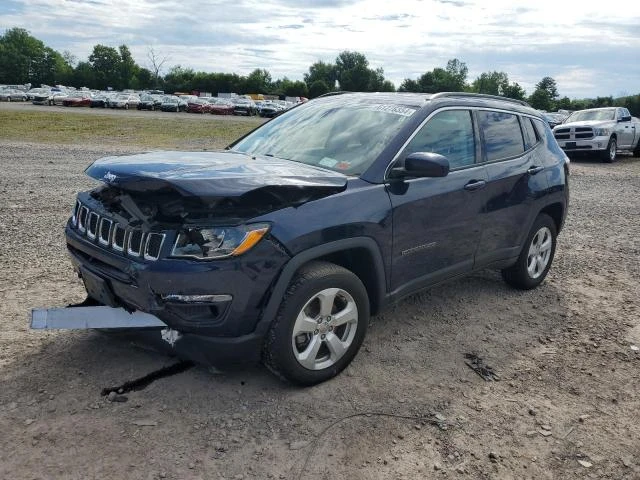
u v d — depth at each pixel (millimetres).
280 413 3379
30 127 25969
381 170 3943
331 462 3000
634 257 7188
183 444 3059
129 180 3229
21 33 127438
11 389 3457
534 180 5277
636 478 3051
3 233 6930
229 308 3215
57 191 9977
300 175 3518
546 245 5738
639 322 5086
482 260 4875
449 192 4324
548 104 100562
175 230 3207
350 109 4652
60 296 4918
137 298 3299
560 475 3039
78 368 3734
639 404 3754
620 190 12961
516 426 3430
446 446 3195
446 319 4902
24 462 2854
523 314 5133
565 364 4238
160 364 3826
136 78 125312
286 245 3305
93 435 3084
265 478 2857
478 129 4836
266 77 120625
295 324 3439
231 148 4910
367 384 3768
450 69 115438
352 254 3857
